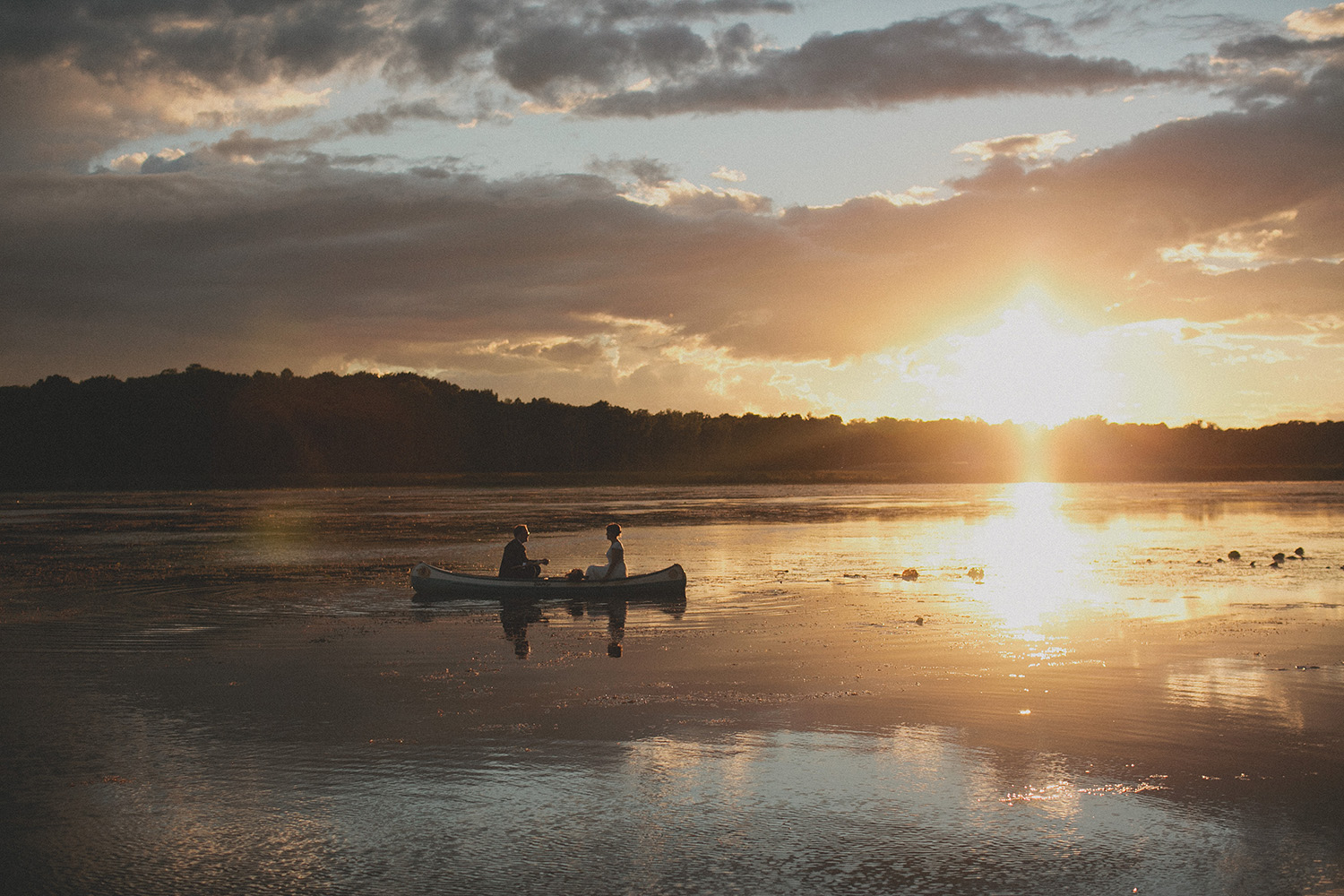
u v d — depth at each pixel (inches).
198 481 4286.4
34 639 629.9
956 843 300.8
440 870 283.7
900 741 400.5
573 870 283.3
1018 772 362.9
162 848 299.6
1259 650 578.6
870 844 300.0
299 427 5324.8
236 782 354.6
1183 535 1496.1
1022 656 566.3
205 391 5369.1
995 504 2657.5
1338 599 788.6
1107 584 892.6
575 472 6151.6
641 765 371.9
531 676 522.3
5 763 375.6
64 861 290.8
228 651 591.8
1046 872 281.9
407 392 6181.1
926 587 880.9
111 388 5128.0
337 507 2396.7
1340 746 390.0
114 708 455.8
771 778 357.4
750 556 1185.4
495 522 1817.2
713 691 486.0
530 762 375.6
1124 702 459.2
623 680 510.9
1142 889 271.7
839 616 717.9
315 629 674.2
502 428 6486.2
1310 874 280.2
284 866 286.7
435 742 400.5
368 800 337.1
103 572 999.6
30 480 4281.5
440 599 816.3
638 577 832.9
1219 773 360.5
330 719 435.8
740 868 284.4
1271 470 6437.0
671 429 7598.4
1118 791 343.0
